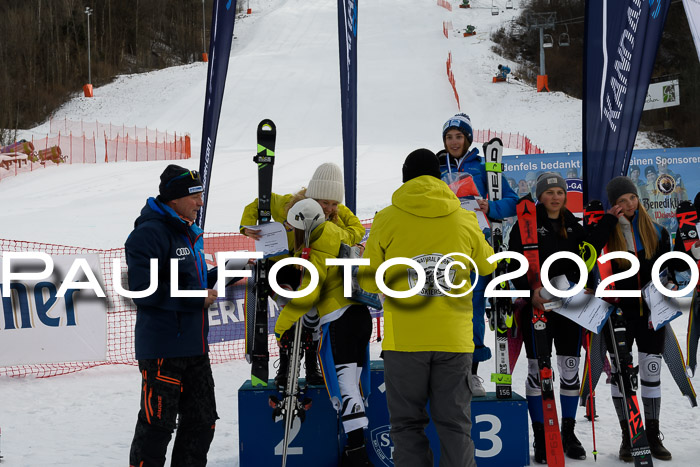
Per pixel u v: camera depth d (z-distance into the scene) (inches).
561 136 1427.2
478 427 136.9
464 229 119.4
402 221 118.6
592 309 139.4
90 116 1841.8
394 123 1508.4
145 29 2620.6
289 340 138.7
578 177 350.0
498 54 2142.0
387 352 118.5
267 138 143.0
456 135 161.9
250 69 1953.7
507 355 139.2
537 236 144.3
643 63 182.1
